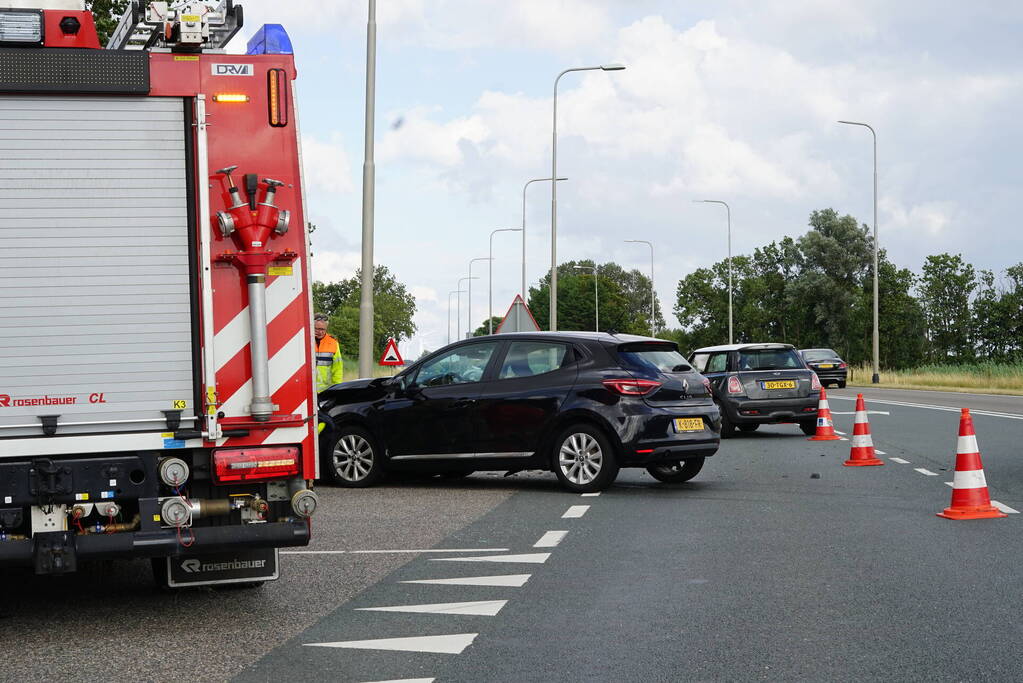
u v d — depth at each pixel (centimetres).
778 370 2652
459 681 684
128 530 779
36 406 768
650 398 1602
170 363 792
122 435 781
